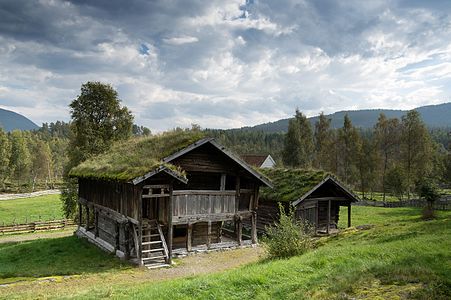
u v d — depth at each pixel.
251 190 25.70
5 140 96.38
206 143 22.50
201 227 25.28
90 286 15.55
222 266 19.94
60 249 25.17
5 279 17.84
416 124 61.78
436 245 12.32
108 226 25.81
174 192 22.08
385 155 71.31
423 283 8.71
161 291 11.03
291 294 9.28
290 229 16.31
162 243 21.09
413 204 50.25
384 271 9.77
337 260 11.81
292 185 29.70
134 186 20.94
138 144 26.70
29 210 58.09
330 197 30.55
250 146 147.75
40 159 114.00
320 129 81.62
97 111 39.19
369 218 38.84
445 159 53.94
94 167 25.55
